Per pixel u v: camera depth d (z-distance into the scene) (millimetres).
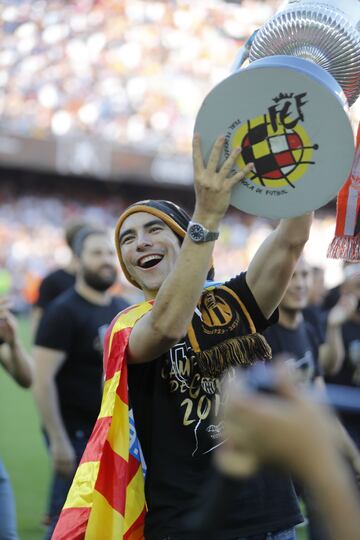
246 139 2250
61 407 4988
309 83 2148
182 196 29500
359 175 2510
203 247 2340
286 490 2547
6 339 4566
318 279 7277
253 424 906
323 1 2436
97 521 2482
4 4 24578
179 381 2588
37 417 10805
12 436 9531
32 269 25250
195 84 25594
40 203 27312
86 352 4953
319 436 903
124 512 2508
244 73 2195
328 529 908
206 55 25734
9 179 27234
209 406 2568
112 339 2602
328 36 2367
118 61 24953
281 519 2496
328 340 5605
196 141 2279
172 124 25422
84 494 2496
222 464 918
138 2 25672
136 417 2633
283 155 2229
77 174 25188
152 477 2586
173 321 2387
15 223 26359
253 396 930
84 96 24484
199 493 2496
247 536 2424
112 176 24891
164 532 2510
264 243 2680
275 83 2178
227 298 2682
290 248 2604
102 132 24609
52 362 4895
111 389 2547
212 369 2561
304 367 4812
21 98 23875
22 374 4680
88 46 24828
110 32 25125
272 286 2639
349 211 2533
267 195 2275
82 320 4949
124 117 24906
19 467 7934
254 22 25703
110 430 2527
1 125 23484
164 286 2381
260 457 915
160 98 25281
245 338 2609
